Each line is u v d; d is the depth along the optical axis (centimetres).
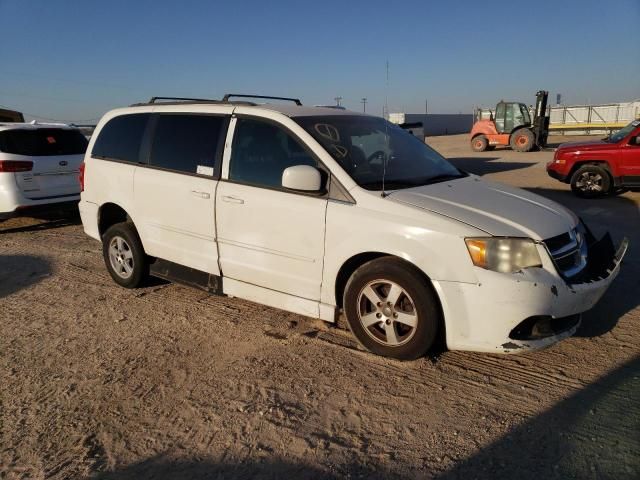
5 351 404
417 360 367
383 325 362
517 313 316
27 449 285
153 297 512
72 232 834
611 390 324
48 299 517
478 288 320
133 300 506
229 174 426
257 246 408
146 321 454
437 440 283
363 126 443
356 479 256
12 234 830
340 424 300
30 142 802
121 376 360
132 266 522
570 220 371
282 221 389
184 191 451
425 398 323
